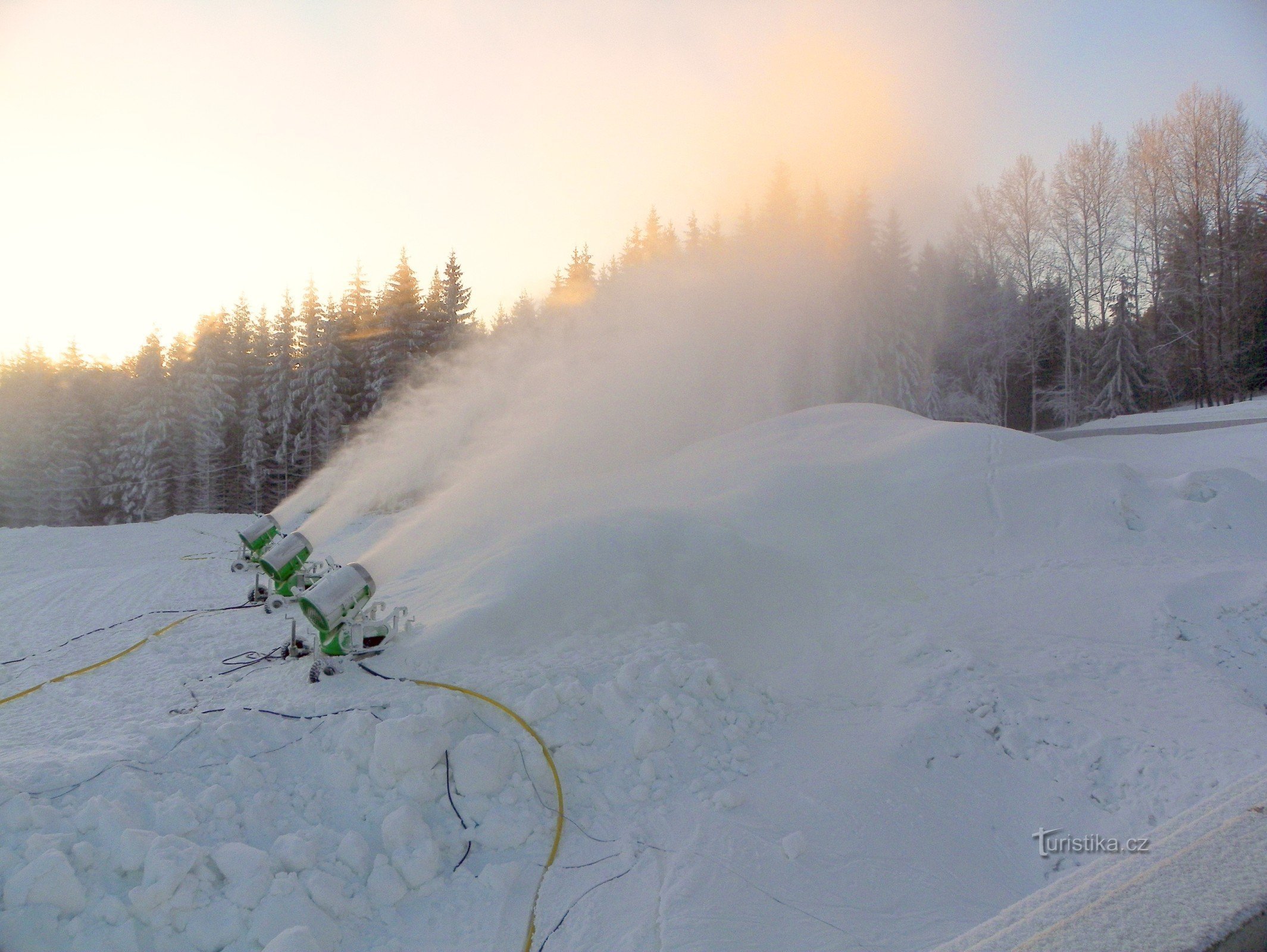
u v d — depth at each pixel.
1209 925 1.34
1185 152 33.56
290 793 4.17
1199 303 32.88
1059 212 35.97
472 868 3.96
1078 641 7.52
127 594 12.82
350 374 35.53
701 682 5.62
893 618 7.91
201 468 35.50
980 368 37.75
